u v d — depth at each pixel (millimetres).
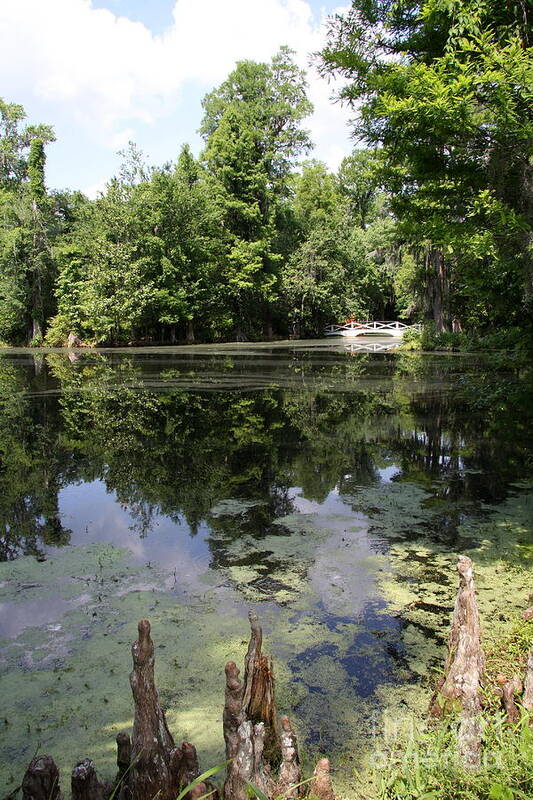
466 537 5938
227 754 2396
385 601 4734
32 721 3396
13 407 14781
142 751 2500
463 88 6020
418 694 3572
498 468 8414
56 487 8148
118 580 5227
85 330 43250
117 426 12258
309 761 3016
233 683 2348
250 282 42594
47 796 2191
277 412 13562
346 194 57812
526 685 2961
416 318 41969
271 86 45062
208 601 4809
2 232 42750
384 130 7129
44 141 44375
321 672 3807
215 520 6727
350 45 7438
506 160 6824
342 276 49594
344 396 15711
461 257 11648
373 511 6812
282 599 4812
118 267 38531
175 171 41312
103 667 3916
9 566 5566
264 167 43688
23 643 4227
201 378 20594
